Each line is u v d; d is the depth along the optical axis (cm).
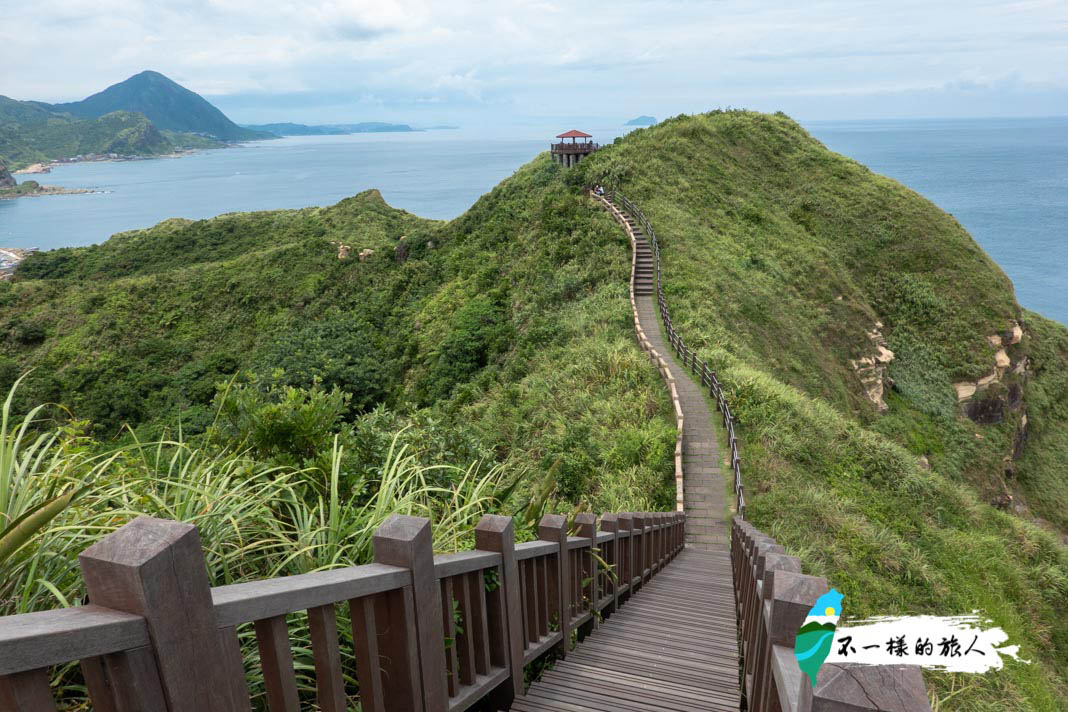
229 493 266
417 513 354
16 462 224
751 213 3878
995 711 914
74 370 4747
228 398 415
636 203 3678
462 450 629
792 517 1334
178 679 125
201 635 131
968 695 927
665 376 1928
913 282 3922
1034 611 1418
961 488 1948
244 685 145
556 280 3047
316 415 412
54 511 150
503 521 335
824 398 2677
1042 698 1062
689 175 4144
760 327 2814
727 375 1981
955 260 3988
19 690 105
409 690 226
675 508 1379
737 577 788
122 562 120
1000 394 3644
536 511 484
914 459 1920
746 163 4575
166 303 5741
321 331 4091
